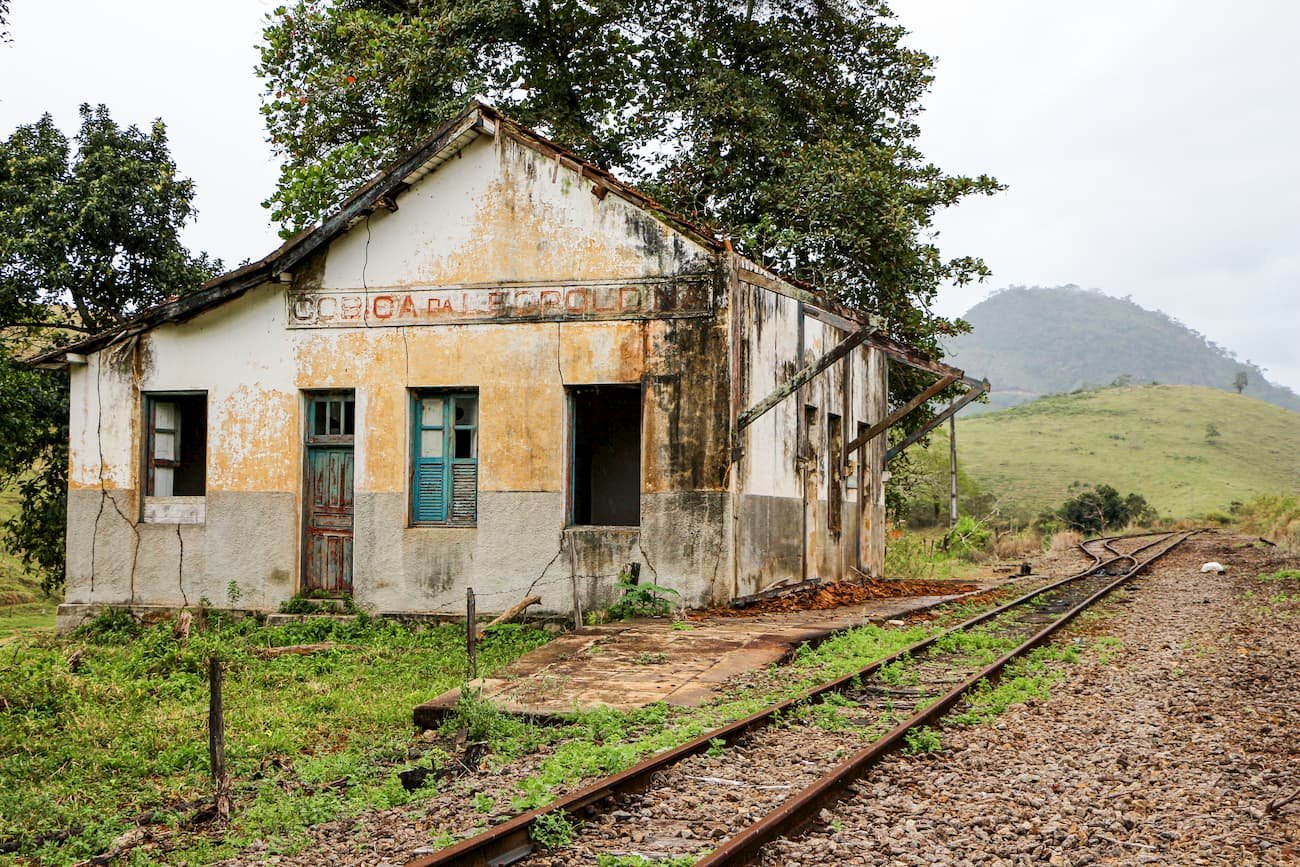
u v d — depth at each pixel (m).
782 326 16.48
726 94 23.08
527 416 14.94
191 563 15.94
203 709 9.92
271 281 15.77
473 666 10.80
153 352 16.22
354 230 15.65
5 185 24.14
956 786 6.64
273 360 15.85
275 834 6.04
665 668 10.50
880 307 24.06
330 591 15.71
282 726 9.12
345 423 15.84
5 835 6.39
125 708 9.95
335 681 11.30
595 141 23.52
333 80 21.84
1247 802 6.41
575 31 23.30
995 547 38.91
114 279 24.83
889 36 25.55
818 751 7.43
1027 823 5.89
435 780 6.96
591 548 14.62
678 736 7.60
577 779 6.61
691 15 24.39
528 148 15.04
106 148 24.80
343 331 15.61
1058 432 124.12
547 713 8.55
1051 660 11.95
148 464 16.34
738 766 6.96
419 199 15.45
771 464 15.88
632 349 14.59
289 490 15.68
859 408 21.39
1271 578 22.11
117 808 7.04
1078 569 27.45
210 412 15.98
